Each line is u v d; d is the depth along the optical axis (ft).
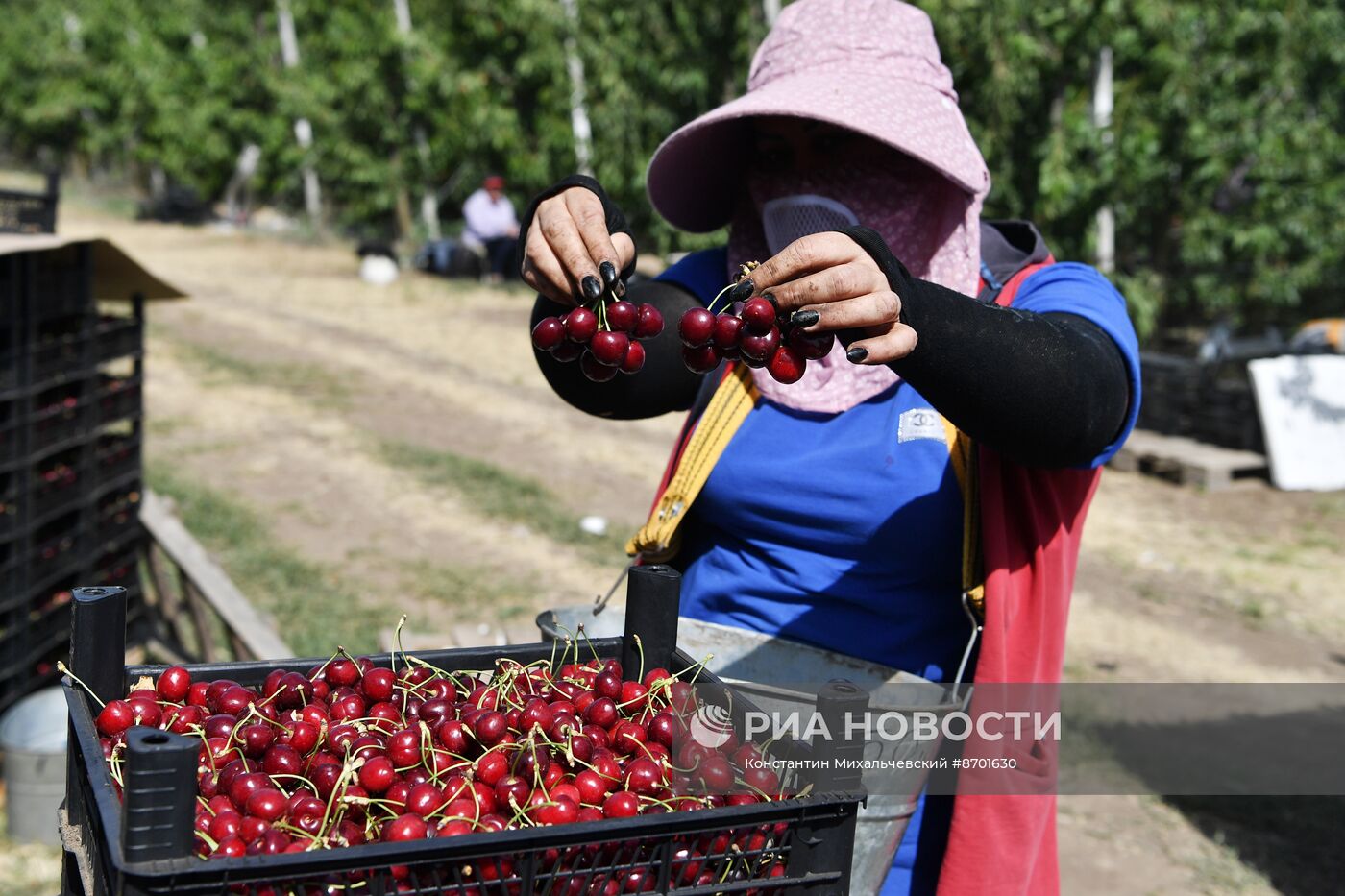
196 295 57.47
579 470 31.50
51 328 18.52
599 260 5.28
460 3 67.36
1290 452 31.86
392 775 4.75
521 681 5.74
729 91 52.60
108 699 5.27
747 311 4.79
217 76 89.04
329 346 47.03
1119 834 15.34
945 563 6.45
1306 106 45.80
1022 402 5.29
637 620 5.96
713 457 6.82
